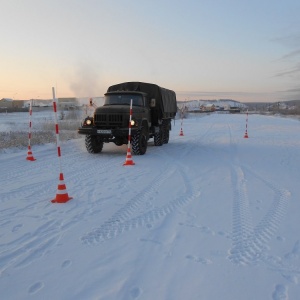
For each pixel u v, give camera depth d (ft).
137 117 41.32
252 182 27.20
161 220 17.67
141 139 41.65
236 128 101.50
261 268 12.57
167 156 41.14
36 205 19.99
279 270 12.44
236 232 16.15
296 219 18.12
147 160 37.60
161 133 52.54
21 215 18.13
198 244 14.66
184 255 13.57
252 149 49.55
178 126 111.86
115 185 25.31
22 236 15.25
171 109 55.83
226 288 11.12
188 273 12.09
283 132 85.25
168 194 22.99
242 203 21.08
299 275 12.09
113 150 46.37
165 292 10.82
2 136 53.93
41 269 12.22
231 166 34.68
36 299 10.33
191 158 39.83
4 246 14.17
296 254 13.84
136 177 28.35
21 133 59.00
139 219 17.79
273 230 16.47
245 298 10.56
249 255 13.69
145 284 11.31
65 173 29.48
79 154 41.68
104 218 17.83
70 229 16.19
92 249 13.99
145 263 12.82
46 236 15.29
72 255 13.41
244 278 11.80
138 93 45.39
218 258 13.35
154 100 47.62
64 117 102.32
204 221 17.63
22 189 23.63
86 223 17.04
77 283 11.30
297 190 24.61
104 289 10.94
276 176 29.81
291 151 47.65
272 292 10.93
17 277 11.64
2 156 37.45
